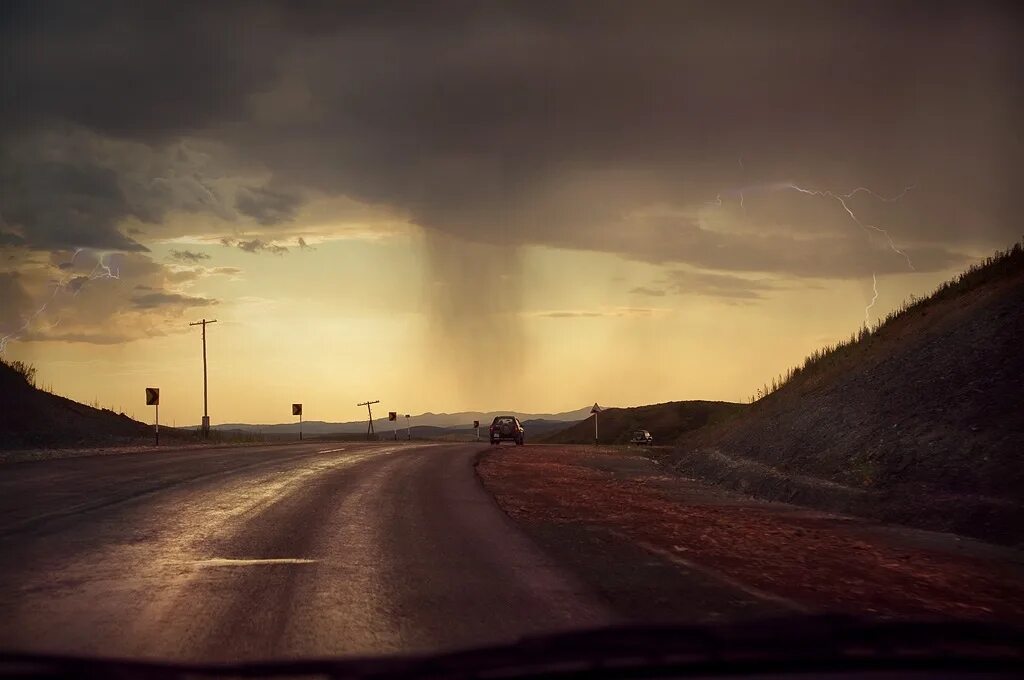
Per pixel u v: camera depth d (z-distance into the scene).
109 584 8.70
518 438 57.66
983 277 24.77
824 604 8.15
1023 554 11.77
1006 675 4.70
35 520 13.36
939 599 8.64
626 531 13.67
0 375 40.06
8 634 6.65
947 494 14.82
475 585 8.88
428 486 20.70
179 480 20.38
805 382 30.08
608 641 5.01
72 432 39.12
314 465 26.59
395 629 6.95
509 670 4.62
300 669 4.86
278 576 9.25
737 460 25.95
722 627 5.29
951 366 19.86
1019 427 15.34
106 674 4.70
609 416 115.31
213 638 6.61
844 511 16.78
